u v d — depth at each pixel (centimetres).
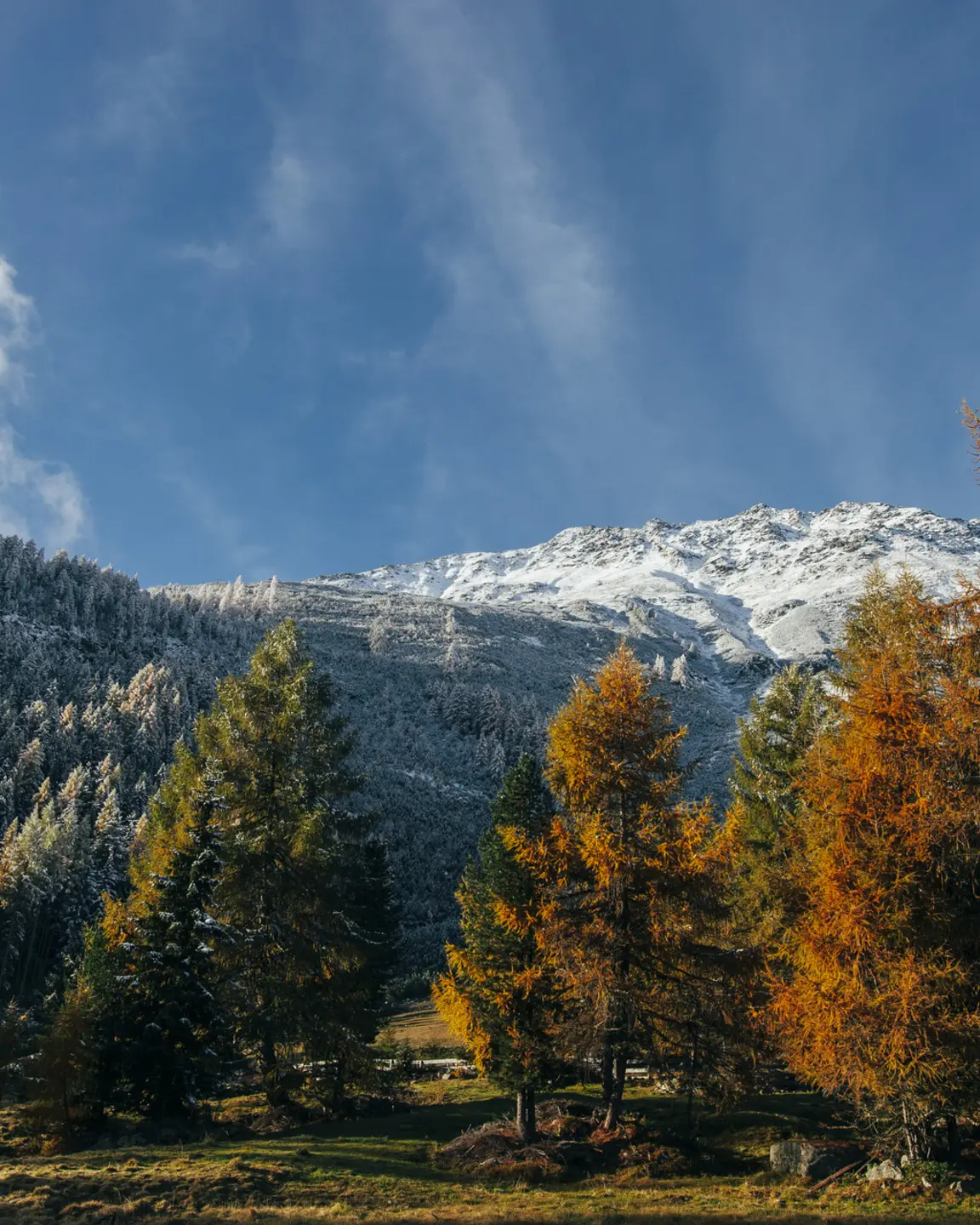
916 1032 1400
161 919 2183
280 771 2409
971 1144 1670
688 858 1817
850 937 1486
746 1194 1462
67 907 6469
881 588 1956
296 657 2558
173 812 2530
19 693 11456
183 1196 1355
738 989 1808
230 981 2214
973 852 1431
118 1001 2106
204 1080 2114
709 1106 2125
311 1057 2225
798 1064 1595
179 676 13288
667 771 1930
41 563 16775
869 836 1546
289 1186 1448
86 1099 2022
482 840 2197
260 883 2238
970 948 1473
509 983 1942
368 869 3412
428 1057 3709
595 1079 2648
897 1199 1366
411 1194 1444
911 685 1602
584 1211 1299
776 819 2675
